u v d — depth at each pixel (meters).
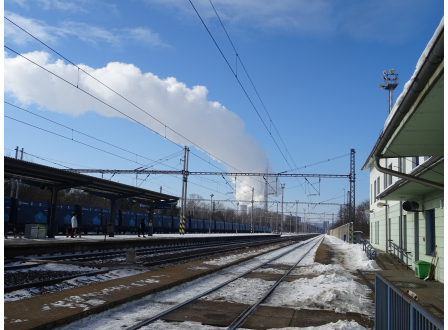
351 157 42.28
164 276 12.41
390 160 25.95
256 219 125.75
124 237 33.03
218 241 44.66
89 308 7.62
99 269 14.45
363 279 14.64
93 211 38.09
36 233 24.44
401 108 7.01
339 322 7.45
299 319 8.02
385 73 29.88
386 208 27.69
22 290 9.71
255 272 16.22
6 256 16.33
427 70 5.53
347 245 39.97
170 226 55.50
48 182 25.55
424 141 8.97
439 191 13.95
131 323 7.38
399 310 5.00
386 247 27.44
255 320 7.88
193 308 8.77
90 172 40.69
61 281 11.17
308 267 18.67
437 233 14.19
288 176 41.44
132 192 31.77
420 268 14.64
